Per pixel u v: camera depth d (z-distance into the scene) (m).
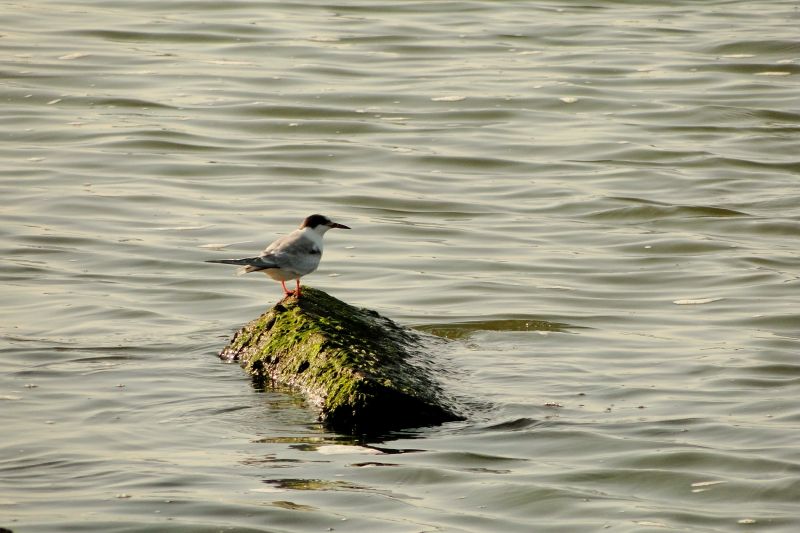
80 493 9.71
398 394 11.25
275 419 11.35
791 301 15.85
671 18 31.64
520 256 17.83
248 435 11.02
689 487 10.16
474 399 12.02
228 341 13.72
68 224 18.39
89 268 16.62
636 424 11.52
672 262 17.62
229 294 15.78
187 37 29.12
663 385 12.73
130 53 27.80
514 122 24.38
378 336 12.78
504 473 10.36
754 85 26.44
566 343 14.15
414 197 20.47
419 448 10.85
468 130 23.88
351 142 23.09
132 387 12.20
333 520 9.34
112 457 10.49
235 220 18.92
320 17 31.14
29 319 14.46
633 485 10.22
